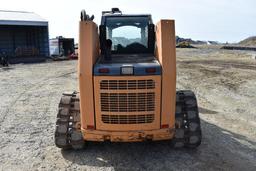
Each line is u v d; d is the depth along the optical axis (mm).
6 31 30609
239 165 5996
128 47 6715
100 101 5613
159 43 5766
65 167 5938
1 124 8594
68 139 6434
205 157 6312
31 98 12141
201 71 20203
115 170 5801
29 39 32000
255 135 7766
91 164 6047
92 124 5719
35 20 30250
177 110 6305
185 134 6355
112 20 6648
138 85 5535
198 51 45719
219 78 17016
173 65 5543
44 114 9688
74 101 6500
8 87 14711
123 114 5625
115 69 5496
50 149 6777
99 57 6332
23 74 19656
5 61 24844
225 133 7848
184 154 6438
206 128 8203
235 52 42281
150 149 6688
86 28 5562
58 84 15641
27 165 6039
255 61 27875
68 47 34594
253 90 13672
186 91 6621
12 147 6926
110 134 5684
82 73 5539
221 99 11906
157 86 5562
